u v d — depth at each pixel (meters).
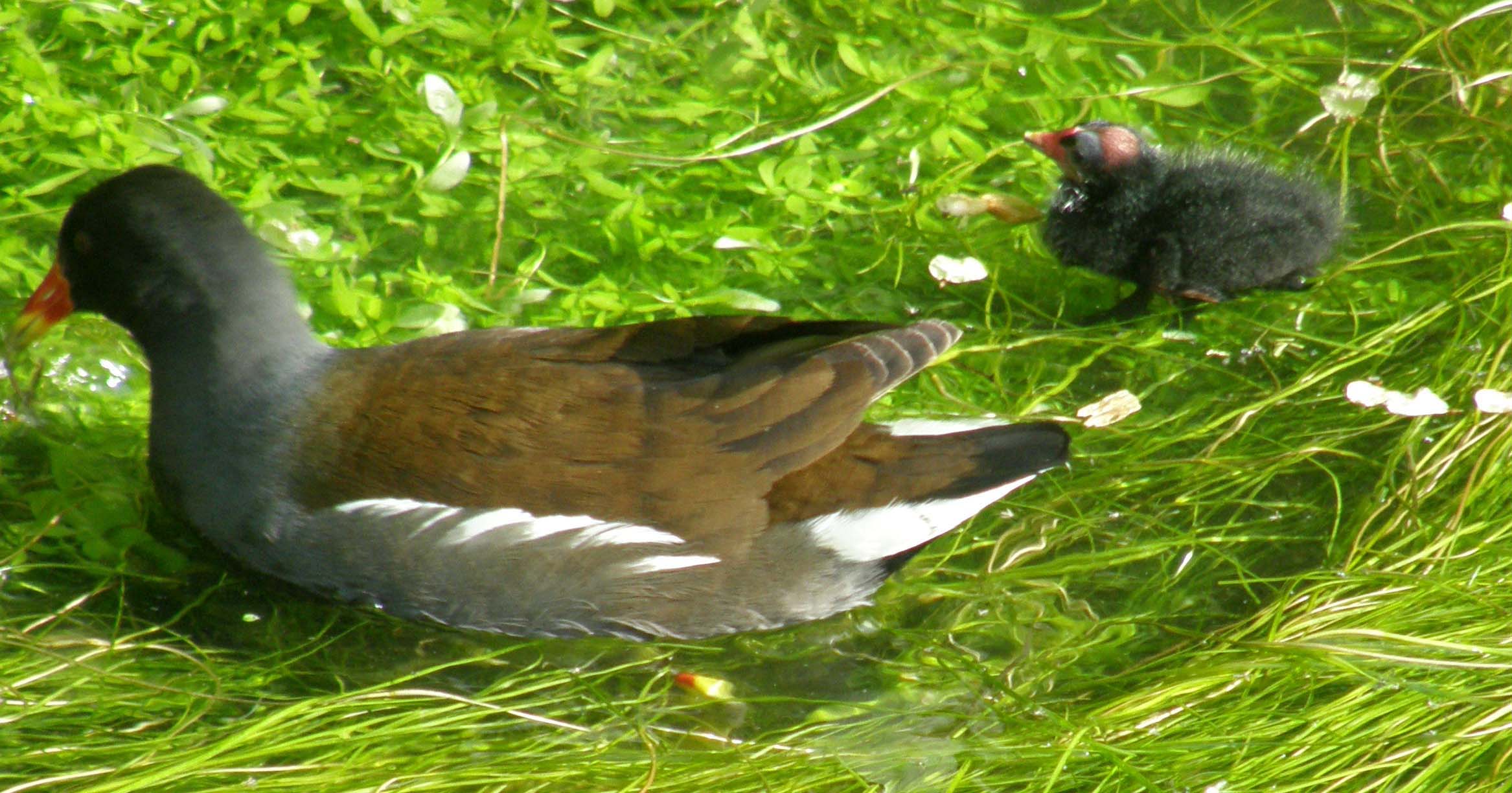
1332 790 7.39
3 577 8.38
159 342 8.26
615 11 13.62
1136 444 9.89
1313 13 14.34
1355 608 8.46
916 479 8.30
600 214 11.55
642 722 7.84
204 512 8.13
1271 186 11.19
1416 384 10.27
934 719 7.91
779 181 11.77
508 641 8.21
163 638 8.11
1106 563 9.04
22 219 10.74
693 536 7.95
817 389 8.05
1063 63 13.20
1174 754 7.51
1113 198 11.12
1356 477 9.67
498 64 12.80
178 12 12.59
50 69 11.80
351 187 11.23
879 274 11.31
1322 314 11.20
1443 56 13.37
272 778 7.13
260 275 8.15
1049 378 10.48
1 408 9.33
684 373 8.13
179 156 11.20
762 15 13.43
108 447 9.22
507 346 8.09
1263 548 9.19
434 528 7.77
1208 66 13.66
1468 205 12.16
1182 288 11.00
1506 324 10.41
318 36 12.77
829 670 8.27
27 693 7.61
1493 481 9.32
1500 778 7.51
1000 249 11.76
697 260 11.23
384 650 8.16
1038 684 8.20
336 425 7.89
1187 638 8.50
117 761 7.22
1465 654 8.09
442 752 7.38
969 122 12.61
